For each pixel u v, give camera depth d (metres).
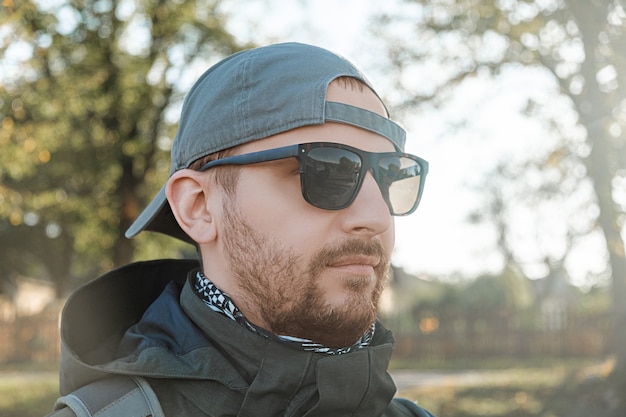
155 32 14.64
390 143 1.37
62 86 13.55
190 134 1.37
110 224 16.89
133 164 15.41
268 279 1.25
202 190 1.35
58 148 14.95
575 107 11.12
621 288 11.82
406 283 38.53
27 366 19.95
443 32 11.95
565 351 20.52
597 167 10.95
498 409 10.69
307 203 1.25
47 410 10.73
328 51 1.37
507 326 21.19
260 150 1.28
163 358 1.24
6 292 36.09
